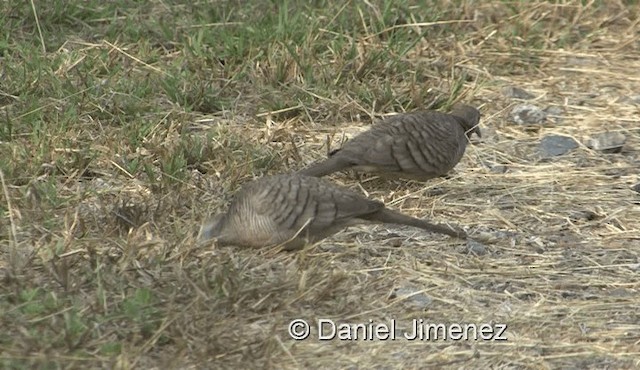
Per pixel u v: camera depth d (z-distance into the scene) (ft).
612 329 47.29
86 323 44.34
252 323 46.19
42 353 42.11
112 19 77.82
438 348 45.47
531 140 67.92
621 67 78.89
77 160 59.93
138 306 44.93
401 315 47.83
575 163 64.85
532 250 54.29
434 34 80.69
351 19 79.87
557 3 85.05
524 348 45.68
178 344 43.60
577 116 71.31
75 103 66.59
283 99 69.56
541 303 49.24
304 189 51.08
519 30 81.66
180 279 47.26
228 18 78.69
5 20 76.33
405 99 70.90
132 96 67.67
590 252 54.29
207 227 51.67
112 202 56.90
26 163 59.26
